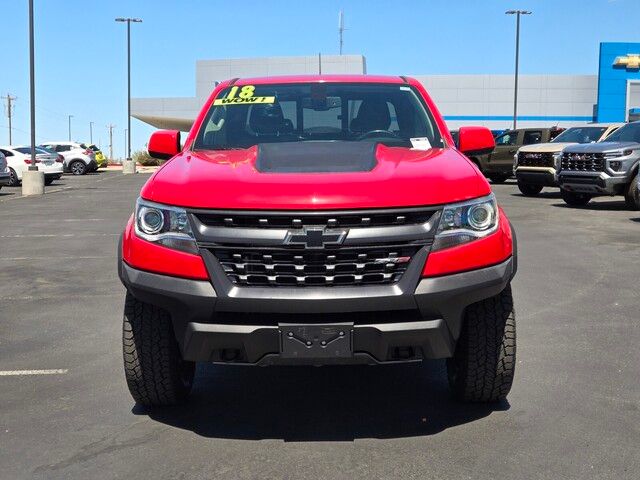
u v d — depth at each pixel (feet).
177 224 11.43
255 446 11.98
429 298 11.08
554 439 12.05
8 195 75.41
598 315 20.43
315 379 15.44
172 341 12.87
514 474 10.80
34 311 21.94
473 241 11.48
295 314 11.10
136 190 82.28
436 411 13.43
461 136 16.26
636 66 188.55
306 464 11.26
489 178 83.66
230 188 11.35
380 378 15.43
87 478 10.88
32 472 11.10
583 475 10.73
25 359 17.01
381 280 11.08
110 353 17.46
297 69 205.98
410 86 17.01
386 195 11.08
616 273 26.63
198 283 11.17
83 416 13.39
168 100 215.51
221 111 16.34
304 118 15.94
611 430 12.40
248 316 11.24
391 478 10.72
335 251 10.96
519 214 47.83
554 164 59.26
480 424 12.75
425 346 11.33
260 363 11.31
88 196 72.49
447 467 11.07
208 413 13.50
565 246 33.40
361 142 14.51
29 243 37.14
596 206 53.62
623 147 49.08
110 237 39.32
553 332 18.70
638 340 17.90
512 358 12.73
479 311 12.61
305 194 11.01
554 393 14.24
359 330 10.99
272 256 11.02
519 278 25.80
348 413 13.43
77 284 26.16
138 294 11.84
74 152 128.67
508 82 213.87
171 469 11.14
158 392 13.12
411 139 15.30
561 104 213.25
